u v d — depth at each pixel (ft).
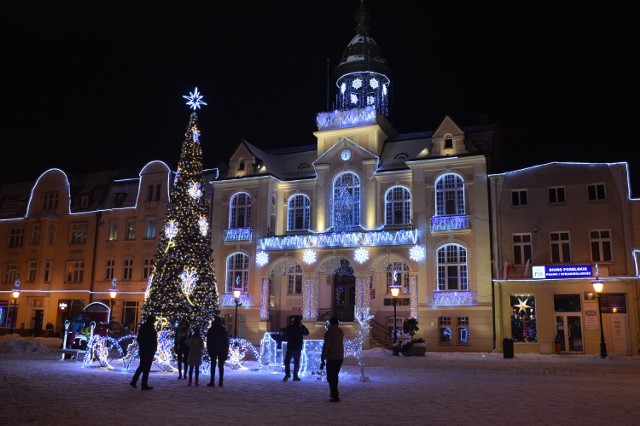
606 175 112.98
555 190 116.16
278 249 134.51
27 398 43.47
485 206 118.62
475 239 118.11
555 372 71.05
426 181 124.57
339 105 150.61
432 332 117.60
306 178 141.69
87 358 73.67
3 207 183.52
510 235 117.08
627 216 109.91
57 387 50.65
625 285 107.76
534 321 113.09
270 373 67.36
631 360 92.17
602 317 108.47
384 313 128.67
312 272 130.00
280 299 139.74
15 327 168.14
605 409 40.70
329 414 37.81
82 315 89.35
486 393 49.70
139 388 51.13
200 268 82.07
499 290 115.55
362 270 124.77
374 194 132.77
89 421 34.01
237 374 65.98
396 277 129.18
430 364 83.56
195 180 85.66
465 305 115.85
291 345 58.95
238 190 143.64
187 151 86.74
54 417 35.22
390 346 122.21
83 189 174.40
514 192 118.73
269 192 140.67
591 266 109.50
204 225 85.15
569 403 43.65
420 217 123.34
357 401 44.19
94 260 162.20
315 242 130.31
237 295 110.01
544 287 112.57
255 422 34.45
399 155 136.56
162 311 78.18
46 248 168.45
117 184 169.07
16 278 172.04
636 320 105.70
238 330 134.92
